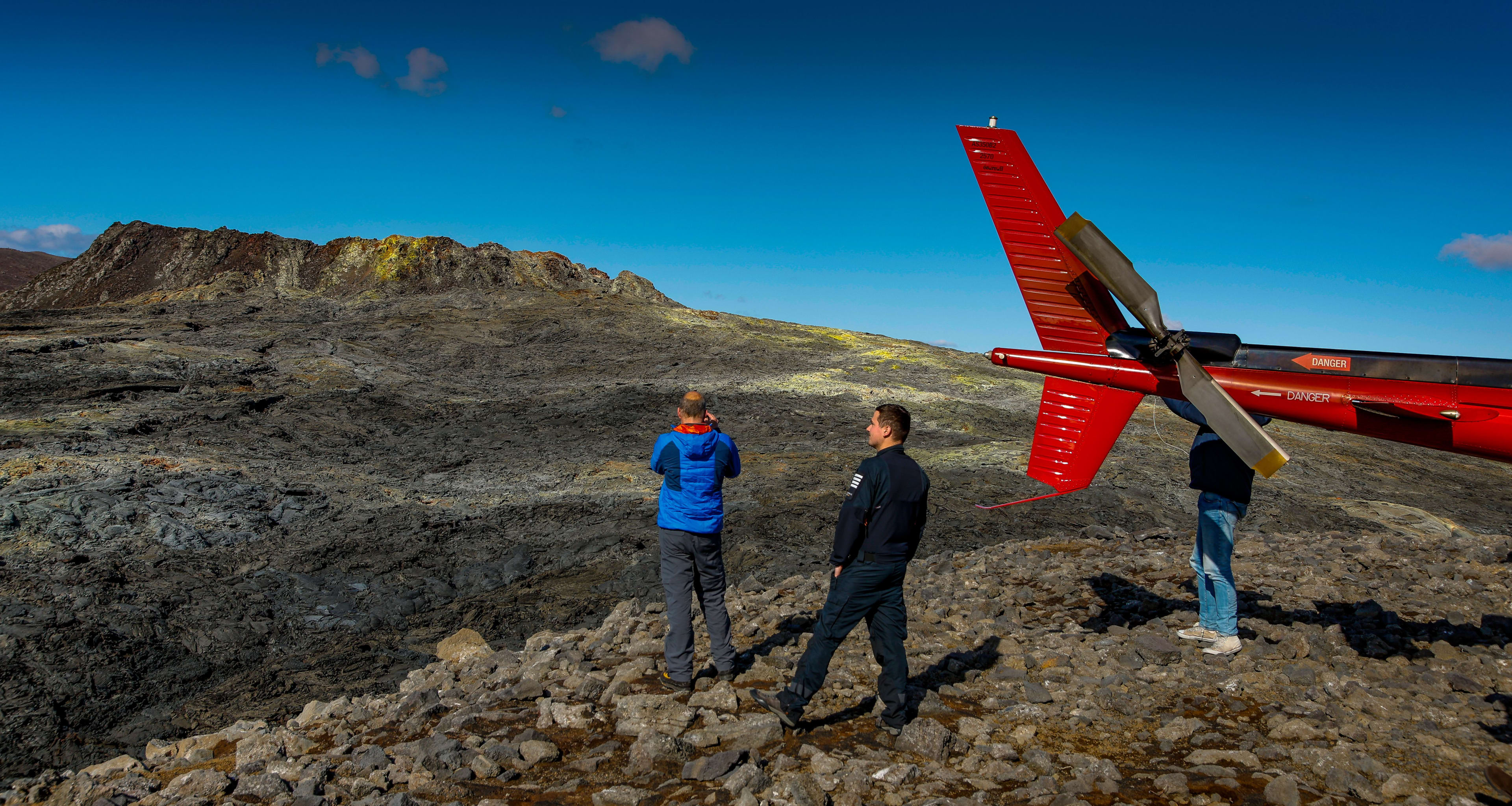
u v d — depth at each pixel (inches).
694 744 159.5
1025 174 186.4
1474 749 147.9
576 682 201.8
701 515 193.5
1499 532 741.9
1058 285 190.9
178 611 382.3
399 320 1583.4
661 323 1706.4
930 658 216.1
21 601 366.9
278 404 948.6
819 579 347.9
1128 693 182.7
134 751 273.1
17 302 2108.8
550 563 498.0
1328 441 1131.9
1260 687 183.3
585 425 979.9
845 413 1119.0
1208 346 189.6
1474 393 170.2
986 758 150.0
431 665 251.3
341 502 608.7
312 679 326.6
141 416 799.7
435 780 152.3
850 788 138.9
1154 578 318.7
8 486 519.8
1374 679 186.9
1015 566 358.9
